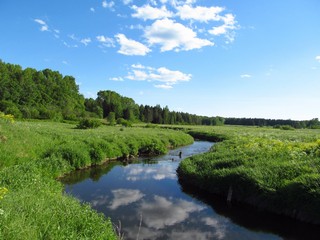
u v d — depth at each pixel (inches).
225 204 479.8
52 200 355.3
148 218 408.5
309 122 5132.9
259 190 460.8
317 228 378.6
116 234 333.4
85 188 550.9
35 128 1036.5
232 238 354.9
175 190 557.6
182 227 382.6
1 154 586.9
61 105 4616.1
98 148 818.8
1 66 4638.3
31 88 4525.1
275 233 371.6
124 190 548.4
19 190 370.0
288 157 586.6
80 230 280.2
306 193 398.9
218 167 601.3
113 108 5078.7
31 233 231.5
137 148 1022.4
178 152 1151.0
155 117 5078.7
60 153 700.7
